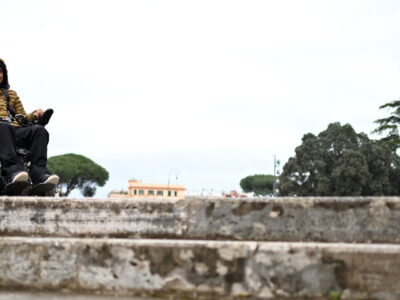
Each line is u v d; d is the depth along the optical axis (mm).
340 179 47375
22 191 5574
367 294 3055
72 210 4348
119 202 4316
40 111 6020
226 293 3219
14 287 3477
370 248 3090
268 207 4137
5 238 3568
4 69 6117
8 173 5355
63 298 3217
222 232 4164
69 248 3441
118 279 3354
